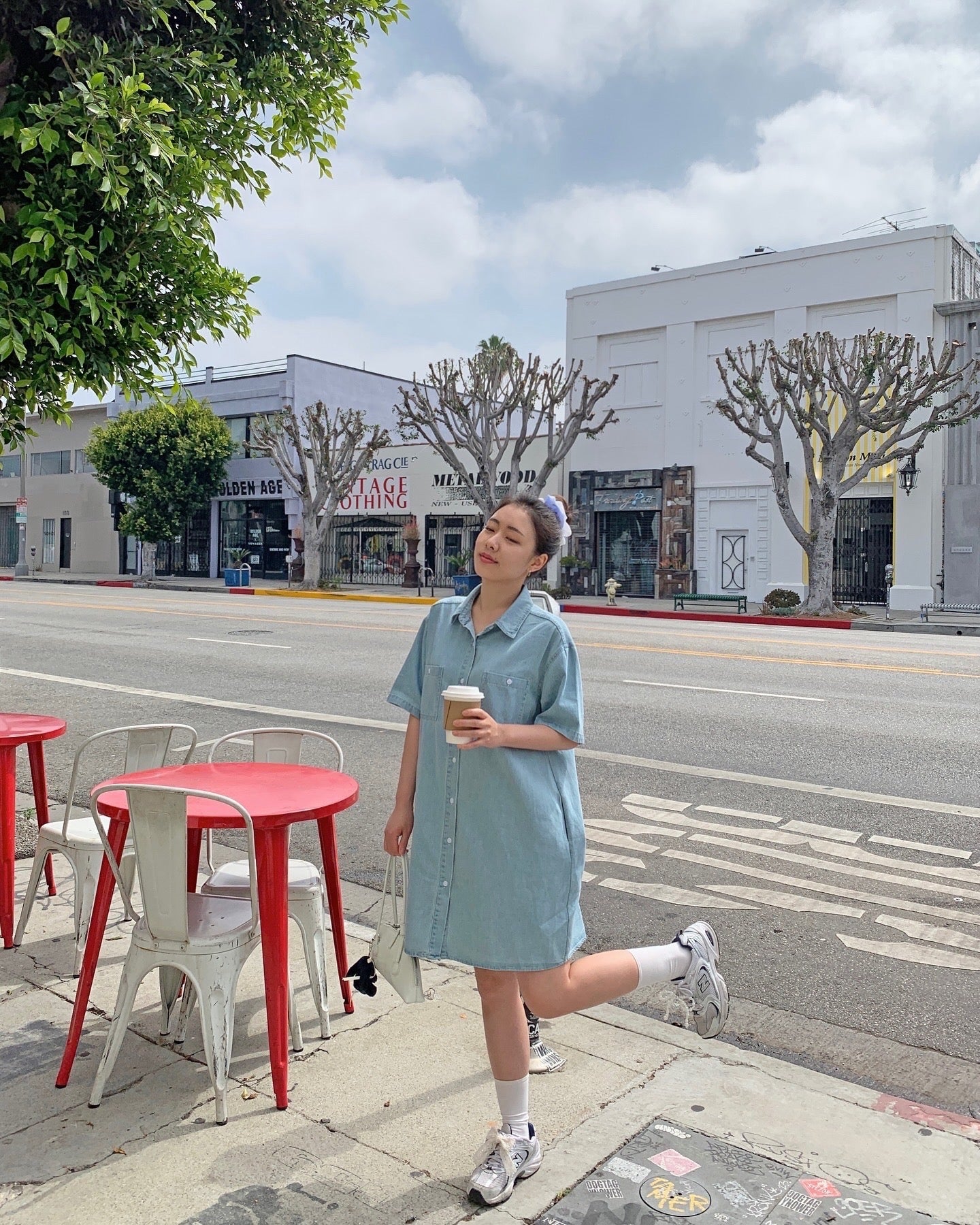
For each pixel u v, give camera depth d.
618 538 29.53
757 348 26.86
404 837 2.77
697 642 15.30
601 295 29.28
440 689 2.59
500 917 2.44
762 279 26.62
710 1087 3.01
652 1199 2.44
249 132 5.59
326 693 10.37
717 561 27.53
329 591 30.05
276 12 5.30
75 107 4.11
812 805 6.32
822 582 22.09
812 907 4.73
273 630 16.72
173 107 4.89
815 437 25.55
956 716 9.11
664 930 4.47
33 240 4.14
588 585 29.62
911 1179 2.56
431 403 40.84
